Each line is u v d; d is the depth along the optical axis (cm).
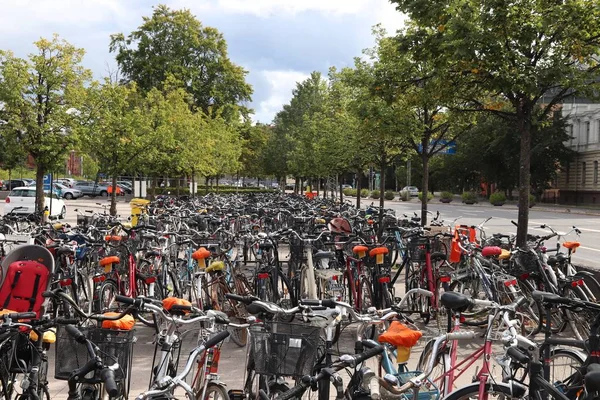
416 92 1091
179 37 4750
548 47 914
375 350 339
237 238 999
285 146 4969
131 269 756
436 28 1000
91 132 1750
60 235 891
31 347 422
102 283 708
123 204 4059
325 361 390
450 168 6500
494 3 868
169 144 2234
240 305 707
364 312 705
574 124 5869
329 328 426
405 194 5869
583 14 857
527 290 743
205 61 4838
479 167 6100
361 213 1641
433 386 394
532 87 864
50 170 1717
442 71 955
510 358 380
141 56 4719
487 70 922
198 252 724
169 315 407
